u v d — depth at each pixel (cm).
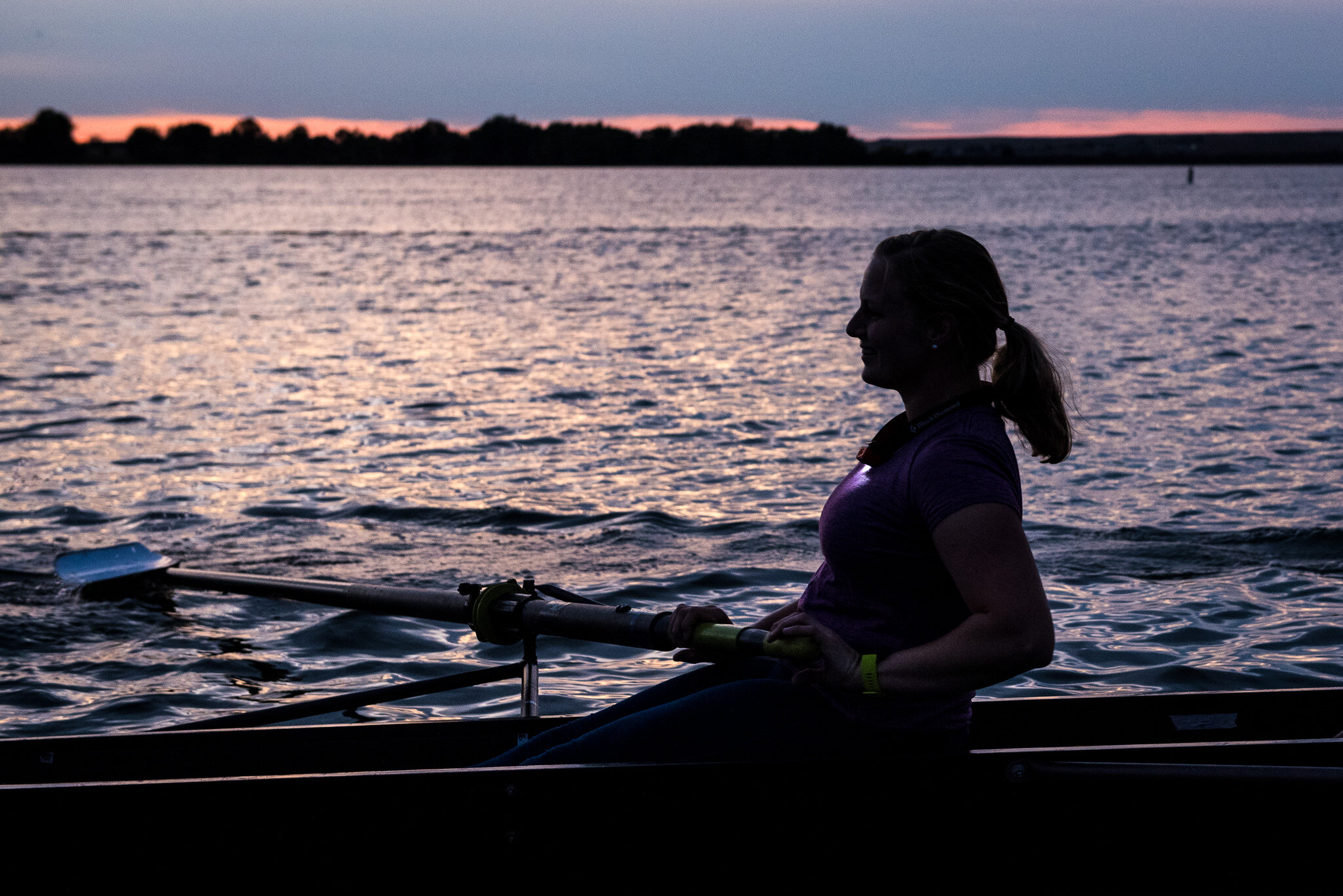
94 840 251
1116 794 251
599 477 870
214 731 312
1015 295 2320
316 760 317
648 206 7531
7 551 681
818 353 1541
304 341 1659
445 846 252
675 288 2481
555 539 707
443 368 1413
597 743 256
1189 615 563
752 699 252
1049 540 690
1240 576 623
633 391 1253
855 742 249
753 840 251
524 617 319
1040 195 9562
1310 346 1552
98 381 1305
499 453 953
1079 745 324
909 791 249
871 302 232
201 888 252
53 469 888
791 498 803
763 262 3206
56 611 581
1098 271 2861
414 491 826
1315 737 328
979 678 218
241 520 751
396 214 6419
